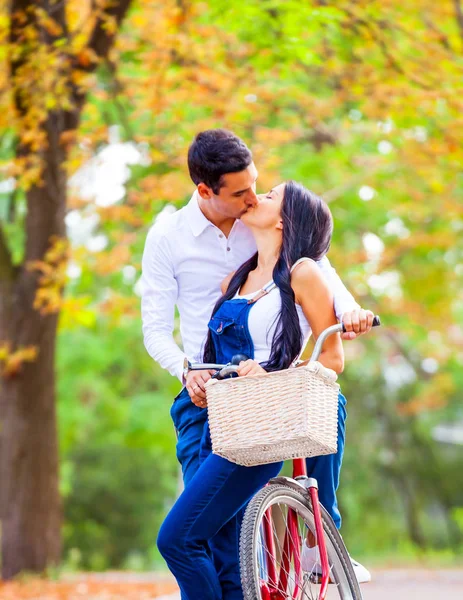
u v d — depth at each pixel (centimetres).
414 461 3325
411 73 1361
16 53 1164
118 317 1510
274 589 490
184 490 497
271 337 496
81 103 1297
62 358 2192
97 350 2191
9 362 1369
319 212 511
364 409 3225
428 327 2294
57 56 1184
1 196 1647
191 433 541
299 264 496
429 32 1395
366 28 1300
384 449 3322
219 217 543
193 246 549
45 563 1417
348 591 528
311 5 1219
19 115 1228
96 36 1253
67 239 1393
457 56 1362
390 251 2081
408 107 1372
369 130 1706
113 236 1435
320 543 510
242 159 506
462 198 1986
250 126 1409
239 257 549
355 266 2022
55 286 1317
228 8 1200
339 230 1967
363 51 1406
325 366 498
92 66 1256
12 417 1412
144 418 2312
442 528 3625
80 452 3309
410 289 2444
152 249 557
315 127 1599
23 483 1409
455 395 3403
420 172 1661
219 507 490
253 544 465
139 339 2198
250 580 459
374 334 2288
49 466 1430
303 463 526
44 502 1421
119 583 1343
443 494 3447
